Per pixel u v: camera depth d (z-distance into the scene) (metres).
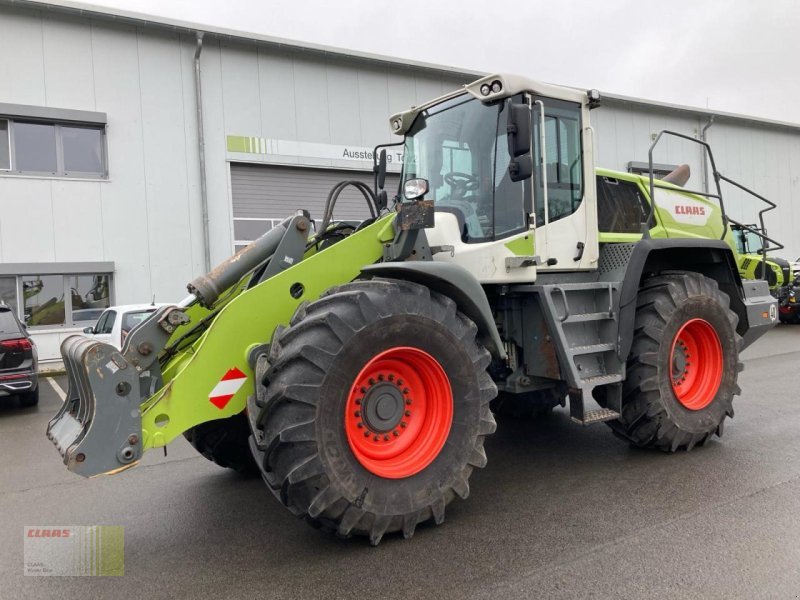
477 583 2.78
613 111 19.61
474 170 4.18
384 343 3.16
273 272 3.61
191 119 13.35
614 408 4.43
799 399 6.54
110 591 2.89
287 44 14.06
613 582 2.74
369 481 3.11
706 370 4.90
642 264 4.44
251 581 2.91
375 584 2.81
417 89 16.05
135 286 12.84
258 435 3.17
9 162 12.02
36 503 4.30
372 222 4.20
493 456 4.86
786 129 23.97
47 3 11.84
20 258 11.92
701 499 3.73
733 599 2.57
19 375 7.90
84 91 12.42
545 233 4.17
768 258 15.35
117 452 2.93
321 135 14.80
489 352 3.63
